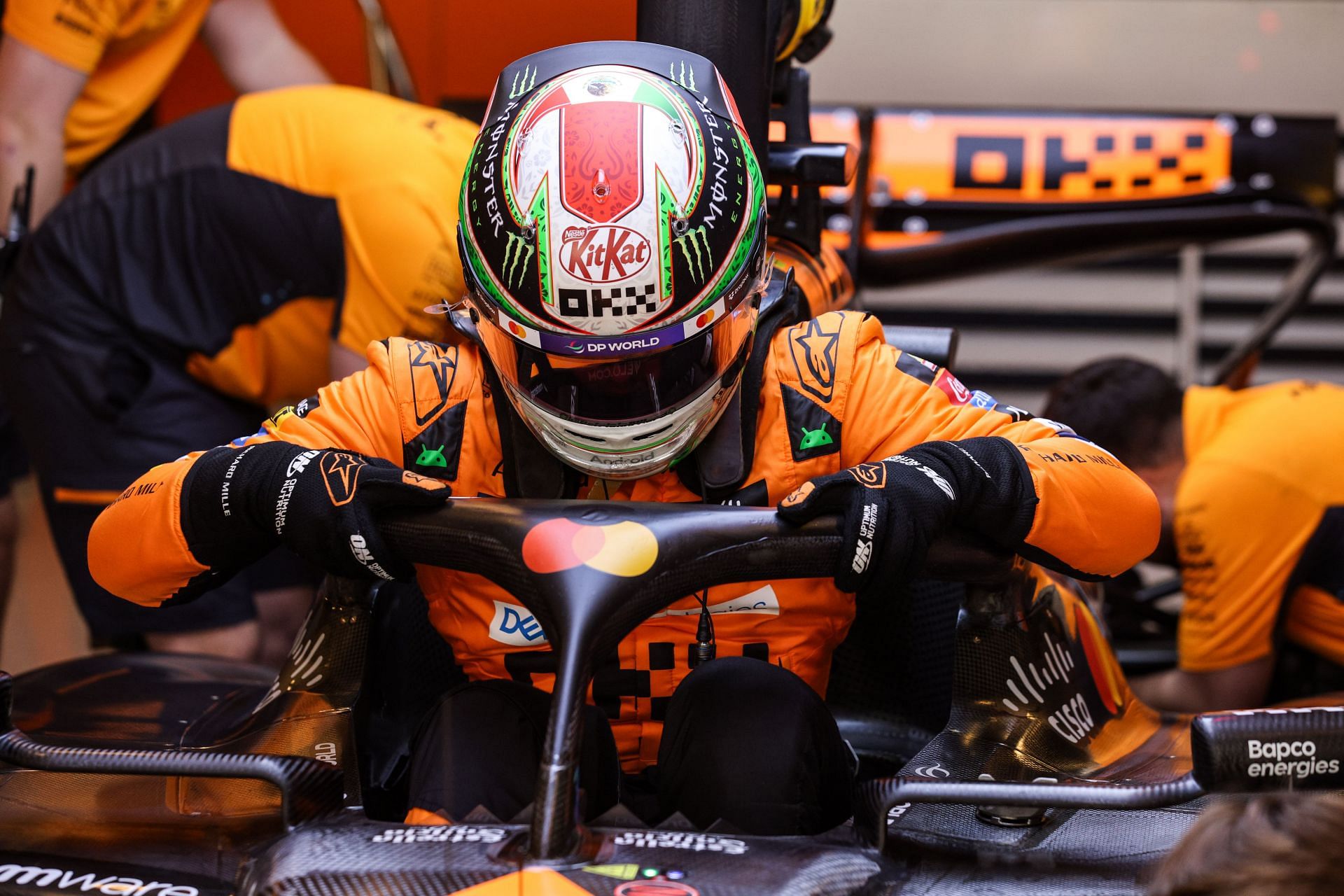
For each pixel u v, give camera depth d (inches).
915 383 147.3
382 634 151.4
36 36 262.5
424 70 325.7
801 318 177.9
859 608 169.0
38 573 360.8
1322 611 238.5
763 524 120.4
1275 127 324.5
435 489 124.1
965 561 132.1
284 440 146.3
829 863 101.8
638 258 125.5
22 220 268.2
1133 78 464.1
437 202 231.6
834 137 309.1
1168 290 482.0
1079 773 135.3
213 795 126.6
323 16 351.9
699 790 120.8
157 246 242.8
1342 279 478.9
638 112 131.6
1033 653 142.8
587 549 114.6
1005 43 466.0
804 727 123.3
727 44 175.9
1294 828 79.6
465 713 125.2
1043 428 145.0
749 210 135.2
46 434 249.4
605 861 98.7
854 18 465.7
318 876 97.0
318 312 245.1
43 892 107.7
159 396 248.2
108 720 152.3
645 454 136.3
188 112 370.3
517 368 132.6
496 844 102.3
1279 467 231.5
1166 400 242.1
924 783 109.4
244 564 138.9
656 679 146.0
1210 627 238.5
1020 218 323.9
